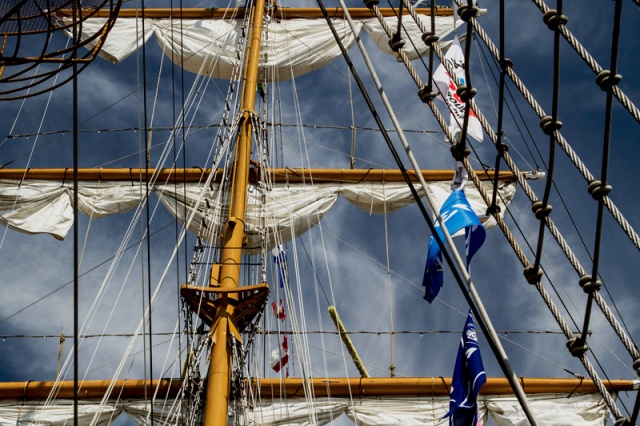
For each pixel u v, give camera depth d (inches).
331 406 562.6
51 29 287.6
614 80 215.8
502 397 581.9
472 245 324.8
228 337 503.5
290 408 553.6
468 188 678.5
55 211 657.6
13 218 648.4
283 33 753.0
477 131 422.3
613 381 583.2
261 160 635.5
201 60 736.3
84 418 554.3
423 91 266.8
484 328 240.4
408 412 567.5
